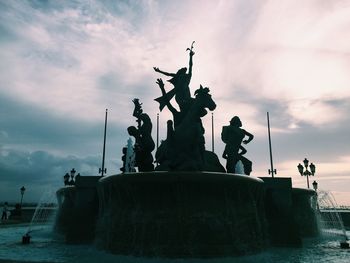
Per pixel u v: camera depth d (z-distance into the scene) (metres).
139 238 14.45
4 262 10.80
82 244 19.94
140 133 20.73
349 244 19.86
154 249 14.13
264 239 17.22
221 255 14.23
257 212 16.52
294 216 20.72
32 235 24.75
